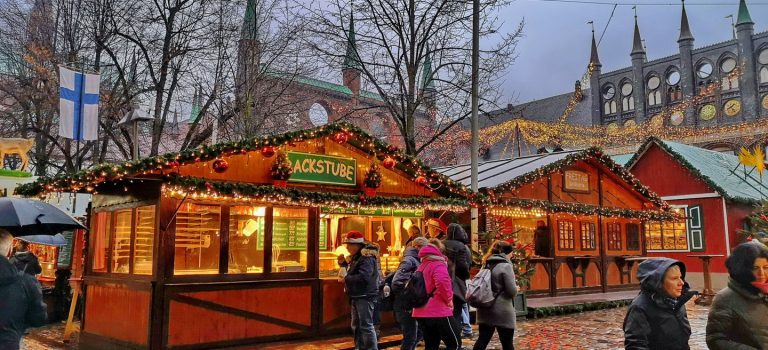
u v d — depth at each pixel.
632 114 65.12
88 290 8.67
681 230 20.52
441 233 9.74
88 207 9.48
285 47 17.45
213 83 17.27
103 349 8.06
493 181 13.45
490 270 6.26
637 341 3.21
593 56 69.44
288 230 8.66
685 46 60.81
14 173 11.28
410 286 6.00
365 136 9.41
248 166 8.31
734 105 56.25
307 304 8.68
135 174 7.05
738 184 20.97
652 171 21.70
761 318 3.06
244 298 8.01
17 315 4.25
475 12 12.34
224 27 16.86
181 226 7.62
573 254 14.99
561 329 10.10
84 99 12.34
